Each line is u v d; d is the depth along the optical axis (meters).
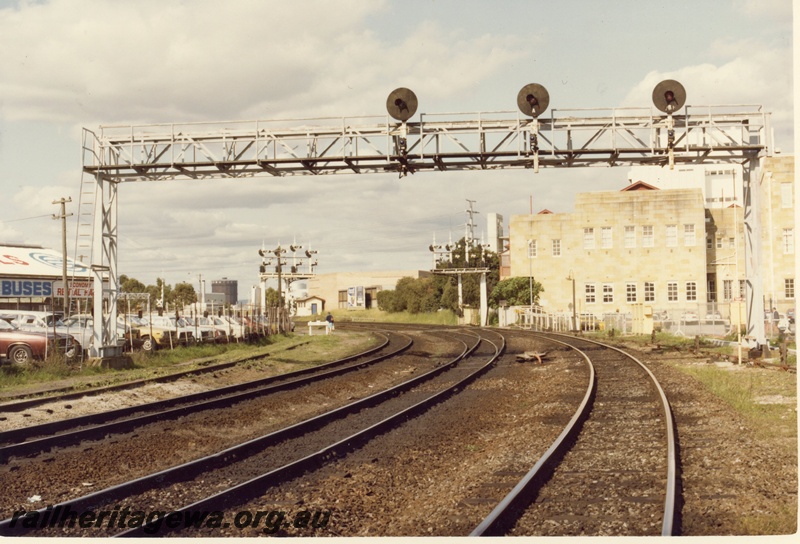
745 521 7.68
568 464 10.59
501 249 98.50
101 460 11.66
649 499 8.46
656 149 24.38
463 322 78.75
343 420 15.99
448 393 20.02
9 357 25.42
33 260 43.72
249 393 19.62
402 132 24.20
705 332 44.38
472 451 12.71
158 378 22.36
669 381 20.17
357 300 121.38
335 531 8.05
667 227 69.06
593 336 46.69
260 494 9.44
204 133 25.03
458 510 8.45
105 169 25.64
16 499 9.55
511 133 24.41
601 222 70.19
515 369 27.23
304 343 45.31
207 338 38.03
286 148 24.86
